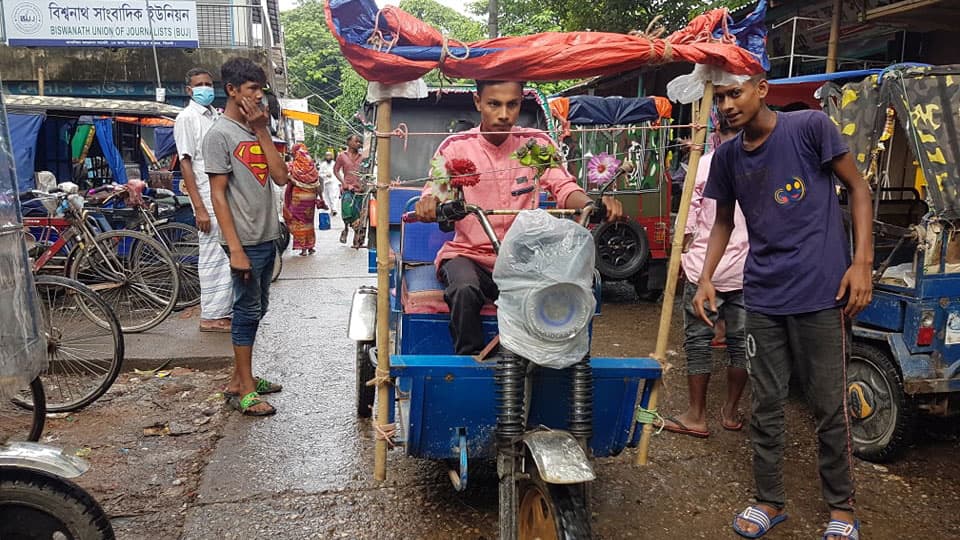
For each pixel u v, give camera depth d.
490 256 3.14
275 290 8.65
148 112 8.80
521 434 2.58
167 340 5.88
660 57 2.62
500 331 2.55
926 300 3.73
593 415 3.00
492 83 2.95
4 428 4.29
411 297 3.16
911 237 3.78
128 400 4.78
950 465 3.94
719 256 3.35
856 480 3.76
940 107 3.82
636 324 7.18
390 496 3.52
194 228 7.42
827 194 2.94
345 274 9.79
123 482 3.63
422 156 6.09
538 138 3.20
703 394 4.27
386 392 2.92
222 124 4.30
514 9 15.82
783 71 9.61
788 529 3.28
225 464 3.85
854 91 4.12
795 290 2.96
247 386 4.61
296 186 8.64
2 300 2.44
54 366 4.97
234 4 18.44
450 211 2.73
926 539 3.21
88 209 6.84
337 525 3.26
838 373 2.97
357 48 2.48
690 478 3.76
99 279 6.42
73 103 8.58
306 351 6.02
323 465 3.85
